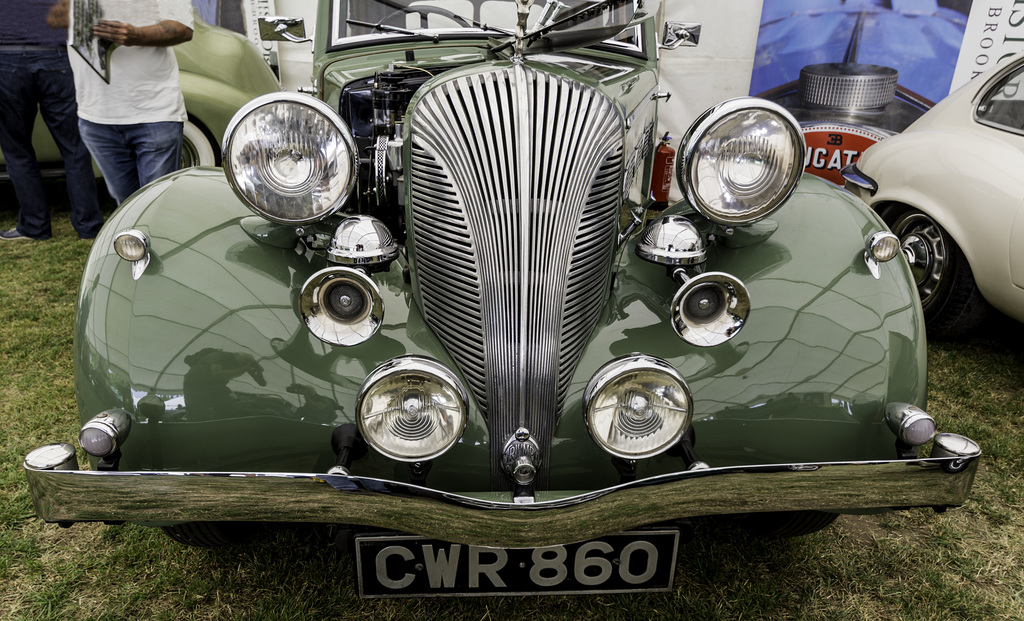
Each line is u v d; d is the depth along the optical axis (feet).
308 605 6.39
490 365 5.38
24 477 8.07
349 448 5.01
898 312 5.70
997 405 10.09
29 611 6.33
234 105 17.33
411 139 5.74
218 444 5.13
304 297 5.00
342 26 9.18
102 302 5.32
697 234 5.73
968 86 12.00
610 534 4.75
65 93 15.06
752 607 6.44
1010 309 10.55
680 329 5.36
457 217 5.49
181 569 6.82
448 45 8.87
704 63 18.67
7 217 18.81
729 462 5.52
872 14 17.49
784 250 6.06
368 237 5.20
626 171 6.49
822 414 5.38
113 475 4.58
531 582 5.31
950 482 4.98
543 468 5.36
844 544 7.34
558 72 6.20
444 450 4.75
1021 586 6.82
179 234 5.65
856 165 13.29
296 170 5.28
